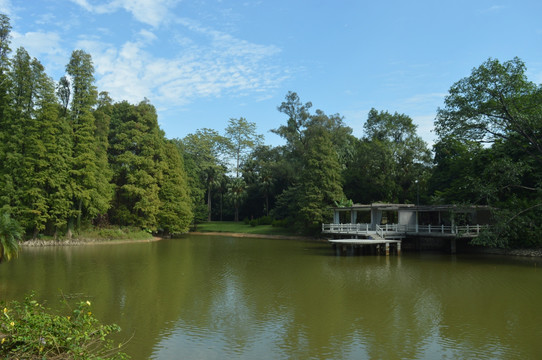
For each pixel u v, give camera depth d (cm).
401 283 2120
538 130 2842
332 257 3250
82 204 4322
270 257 3269
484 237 2720
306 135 6475
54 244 4081
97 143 4472
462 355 1144
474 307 1638
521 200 2981
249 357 1129
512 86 2661
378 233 3562
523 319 1473
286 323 1433
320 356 1139
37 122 3944
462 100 2847
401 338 1280
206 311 1587
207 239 5316
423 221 3984
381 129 6231
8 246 1909
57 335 728
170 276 2358
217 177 7538
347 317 1504
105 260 3050
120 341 1244
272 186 7056
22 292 1898
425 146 5719
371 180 5641
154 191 5041
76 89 4372
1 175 3831
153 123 5369
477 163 3400
